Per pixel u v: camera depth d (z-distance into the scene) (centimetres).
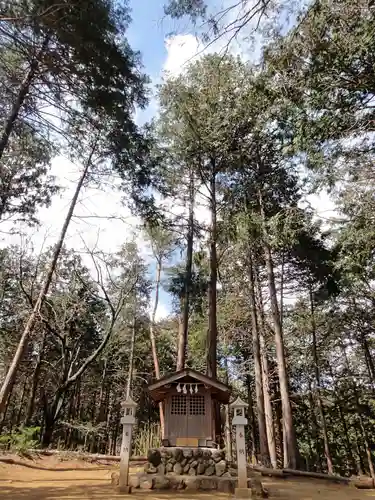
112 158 1026
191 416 809
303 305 1841
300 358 1881
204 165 1392
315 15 595
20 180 1288
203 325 1723
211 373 1127
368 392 1984
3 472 824
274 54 679
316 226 980
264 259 1509
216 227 1318
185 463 739
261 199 1312
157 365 1880
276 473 952
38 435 1368
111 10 773
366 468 2152
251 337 1691
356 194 786
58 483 729
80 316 1681
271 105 813
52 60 770
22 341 930
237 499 611
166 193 1177
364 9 593
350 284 1225
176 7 431
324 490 768
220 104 1258
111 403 2547
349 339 1897
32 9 670
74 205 1109
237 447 692
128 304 1883
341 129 732
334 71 677
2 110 849
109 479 793
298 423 2236
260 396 1409
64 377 1434
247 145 1285
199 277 1307
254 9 399
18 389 2273
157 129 1335
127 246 1727
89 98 846
